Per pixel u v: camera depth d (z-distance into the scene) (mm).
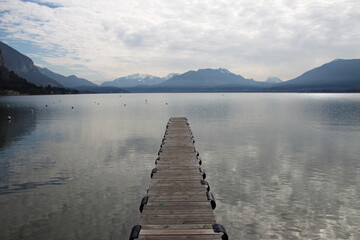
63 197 15719
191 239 7668
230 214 14102
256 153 26500
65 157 24453
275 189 17312
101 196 15961
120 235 12062
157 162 16359
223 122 51781
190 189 11805
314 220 13570
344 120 54750
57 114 69250
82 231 12289
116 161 23391
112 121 53344
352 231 12656
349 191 17031
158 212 9469
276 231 12633
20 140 32469
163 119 57562
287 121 53438
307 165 22438
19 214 13617
